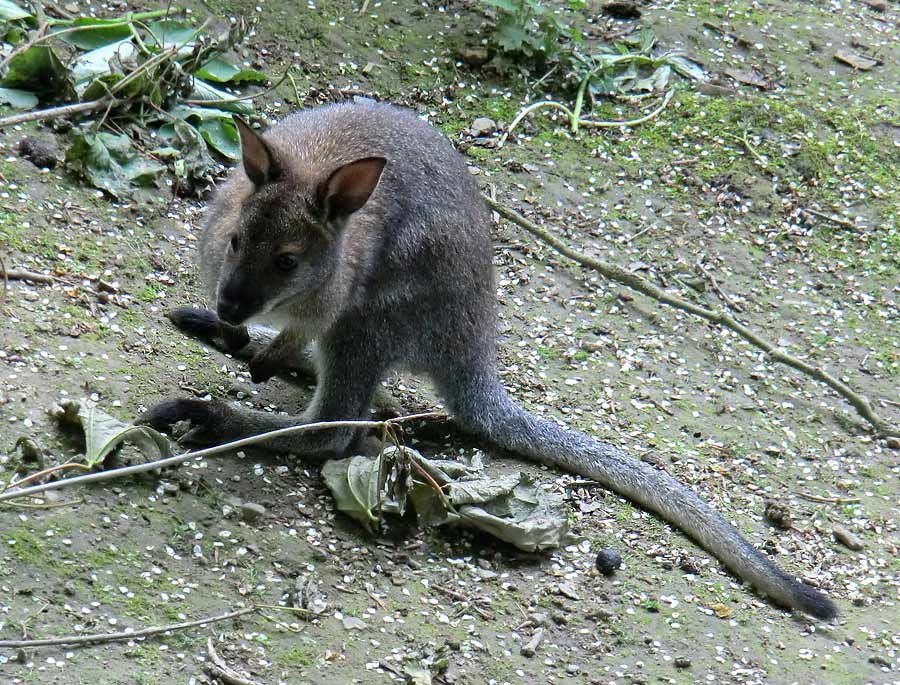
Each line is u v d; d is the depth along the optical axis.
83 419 8.71
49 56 12.12
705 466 11.20
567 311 12.83
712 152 15.45
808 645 9.26
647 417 11.68
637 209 14.42
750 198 14.95
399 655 8.12
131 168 11.97
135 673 7.30
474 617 8.70
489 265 10.90
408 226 10.16
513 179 14.25
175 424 9.44
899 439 12.19
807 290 14.02
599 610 9.02
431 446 10.68
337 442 9.94
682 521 10.16
